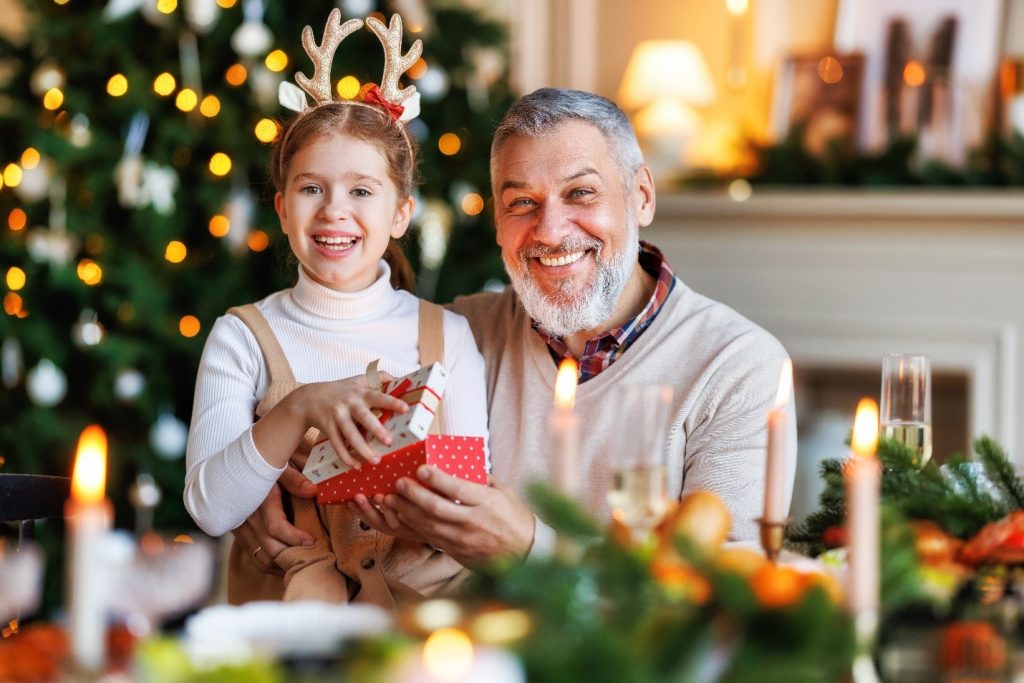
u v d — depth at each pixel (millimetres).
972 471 1558
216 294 3557
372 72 3545
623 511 1249
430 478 1608
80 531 951
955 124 4043
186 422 3596
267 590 1979
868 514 1030
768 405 1997
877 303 3975
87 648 949
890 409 1717
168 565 1094
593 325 2029
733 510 1918
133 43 3598
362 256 2049
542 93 2070
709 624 964
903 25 4102
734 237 4102
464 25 3809
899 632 1047
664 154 4230
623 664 892
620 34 4406
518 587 1003
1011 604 1144
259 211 3586
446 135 3695
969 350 3893
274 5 3551
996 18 4012
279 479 1934
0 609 1104
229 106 3553
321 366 2010
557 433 1144
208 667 931
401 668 854
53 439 3445
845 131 4133
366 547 1904
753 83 4254
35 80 3574
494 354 2168
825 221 4000
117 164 3508
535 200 2025
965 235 3873
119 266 3480
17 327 3477
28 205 3529
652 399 1246
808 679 923
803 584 1019
